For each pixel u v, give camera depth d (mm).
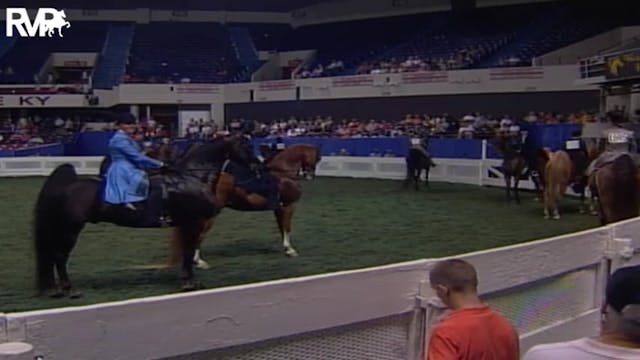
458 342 3016
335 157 31875
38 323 2609
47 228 8492
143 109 46562
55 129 43625
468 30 46938
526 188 23547
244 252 12070
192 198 8805
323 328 3559
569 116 31922
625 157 10227
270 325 3318
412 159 24422
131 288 9258
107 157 9039
